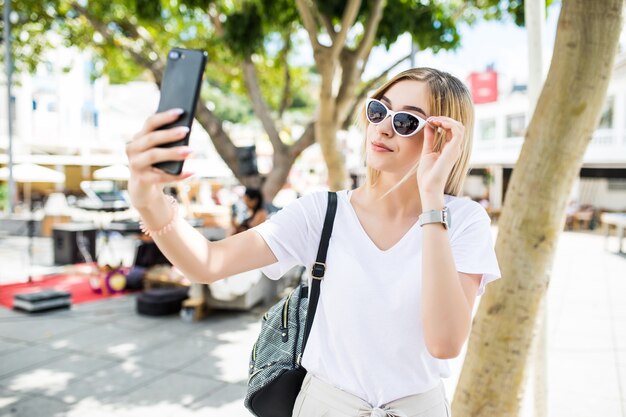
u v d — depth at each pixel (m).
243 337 5.79
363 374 1.30
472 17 8.60
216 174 10.27
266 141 24.95
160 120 0.93
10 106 13.30
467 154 1.40
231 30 7.38
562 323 6.33
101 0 8.58
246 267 1.35
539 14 2.65
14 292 8.09
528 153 2.20
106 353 5.21
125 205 12.03
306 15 5.93
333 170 6.91
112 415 3.83
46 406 3.96
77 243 10.88
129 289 8.20
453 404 2.38
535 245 2.19
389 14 7.26
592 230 18.86
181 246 1.18
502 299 2.23
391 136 1.33
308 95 31.88
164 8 9.38
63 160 20.80
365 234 1.35
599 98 2.09
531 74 2.69
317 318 1.38
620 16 2.04
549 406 3.94
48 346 5.42
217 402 4.09
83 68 26.12
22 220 15.12
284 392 1.47
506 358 2.24
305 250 1.42
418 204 1.37
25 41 11.52
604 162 18.44
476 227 1.31
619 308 7.07
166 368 4.81
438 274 1.12
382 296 1.28
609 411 3.85
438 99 1.31
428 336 1.12
